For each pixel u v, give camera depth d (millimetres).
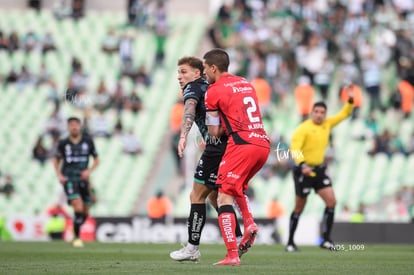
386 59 75312
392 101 72625
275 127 69688
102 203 63969
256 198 62688
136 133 70188
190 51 79500
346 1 80500
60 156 36656
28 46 78812
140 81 74812
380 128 69875
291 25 78375
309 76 72875
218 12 81625
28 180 66062
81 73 74938
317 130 31859
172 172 67688
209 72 20266
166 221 50750
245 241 20344
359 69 74062
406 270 19406
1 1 85000
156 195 63156
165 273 17438
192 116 20203
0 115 73312
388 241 47219
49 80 75562
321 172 32188
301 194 32406
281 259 25031
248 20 79688
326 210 32688
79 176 36656
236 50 76312
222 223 19703
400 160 65562
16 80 76250
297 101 71000
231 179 19375
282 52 76750
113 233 51094
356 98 69375
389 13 79812
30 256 26906
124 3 86562
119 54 78312
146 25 81500
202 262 22281
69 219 52344
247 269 18859
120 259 24969
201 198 21062
